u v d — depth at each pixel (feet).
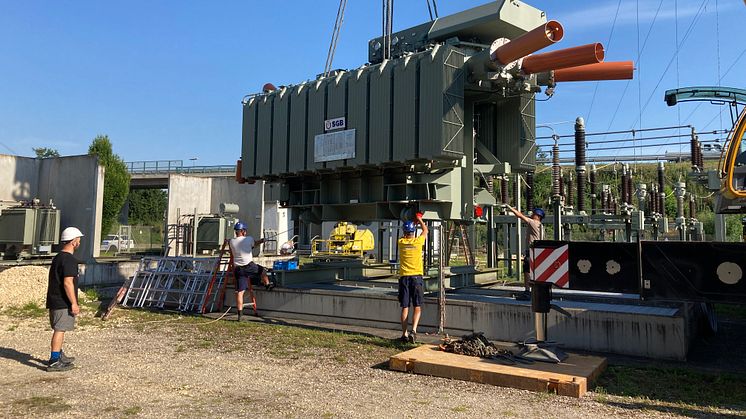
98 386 19.74
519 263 54.54
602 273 22.02
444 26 32.89
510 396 18.47
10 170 60.54
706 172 51.37
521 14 31.65
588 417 16.28
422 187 32.60
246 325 33.35
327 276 41.83
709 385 19.97
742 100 52.54
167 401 17.88
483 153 36.99
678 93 54.19
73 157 60.54
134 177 163.22
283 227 108.68
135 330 31.99
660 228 72.49
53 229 56.13
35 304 40.52
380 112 31.55
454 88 28.91
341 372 21.99
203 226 80.28
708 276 19.79
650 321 24.73
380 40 36.58
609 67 29.99
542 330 22.86
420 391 19.12
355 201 35.88
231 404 17.56
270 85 40.81
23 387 19.54
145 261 43.19
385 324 31.89
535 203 115.85
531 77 30.78
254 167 39.91
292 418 16.15
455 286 37.93
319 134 35.14
